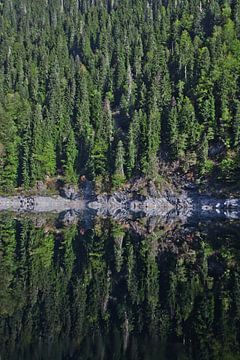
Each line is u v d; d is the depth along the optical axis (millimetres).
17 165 133125
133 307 34562
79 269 47969
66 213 113875
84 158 135375
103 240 68250
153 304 35000
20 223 89625
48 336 28844
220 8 170875
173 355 25406
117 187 123625
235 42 147125
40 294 38406
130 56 175125
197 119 125500
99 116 142875
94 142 129125
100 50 180625
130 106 145625
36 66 180125
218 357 24938
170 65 158375
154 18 195375
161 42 178500
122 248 61031
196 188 115875
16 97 158250
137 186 121250
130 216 105312
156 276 43969
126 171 123812
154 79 145375
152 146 121562
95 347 26812
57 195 130125
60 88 158750
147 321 31312
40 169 131125
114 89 162750
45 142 134125
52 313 33438
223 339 27688
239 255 53438
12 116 149750
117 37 184500
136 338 28250
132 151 122375
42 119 140625
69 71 170500
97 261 52188
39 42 193125
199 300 35406
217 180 113812
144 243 64875
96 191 126312
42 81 170875
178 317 31906
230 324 30188
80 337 28672
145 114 124312
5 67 182375
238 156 112438
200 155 115688
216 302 34812
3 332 29641
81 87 151875
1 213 111812
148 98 136875
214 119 121688
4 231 77312
